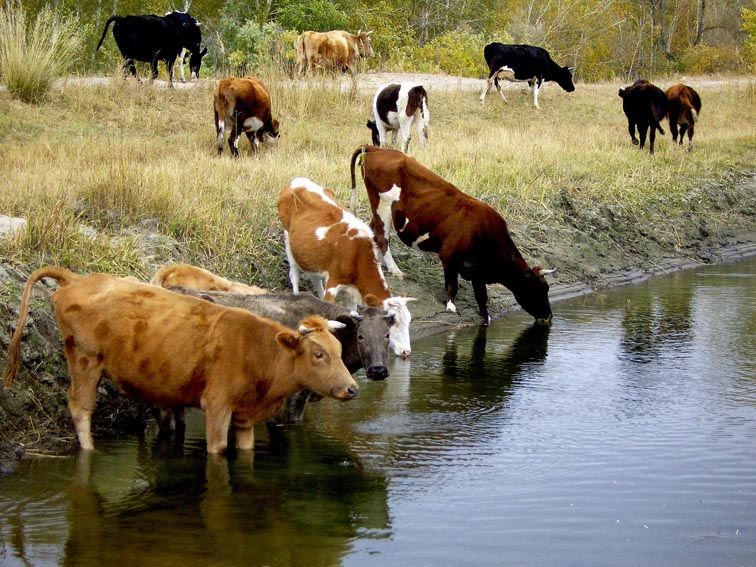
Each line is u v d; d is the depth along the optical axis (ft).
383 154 37.99
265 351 22.53
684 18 152.66
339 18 98.73
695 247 52.80
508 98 78.28
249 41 86.22
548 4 130.00
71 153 45.75
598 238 49.21
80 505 20.27
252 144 52.60
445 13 124.36
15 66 56.29
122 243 31.86
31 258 28.94
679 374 31.48
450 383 30.32
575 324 38.37
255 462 23.12
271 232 37.78
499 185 49.19
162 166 42.16
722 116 80.64
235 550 18.45
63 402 24.71
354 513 20.44
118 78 61.67
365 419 26.66
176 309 22.44
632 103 63.46
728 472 23.12
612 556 18.84
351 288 31.65
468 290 40.91
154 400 22.77
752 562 18.70
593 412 27.55
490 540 19.39
